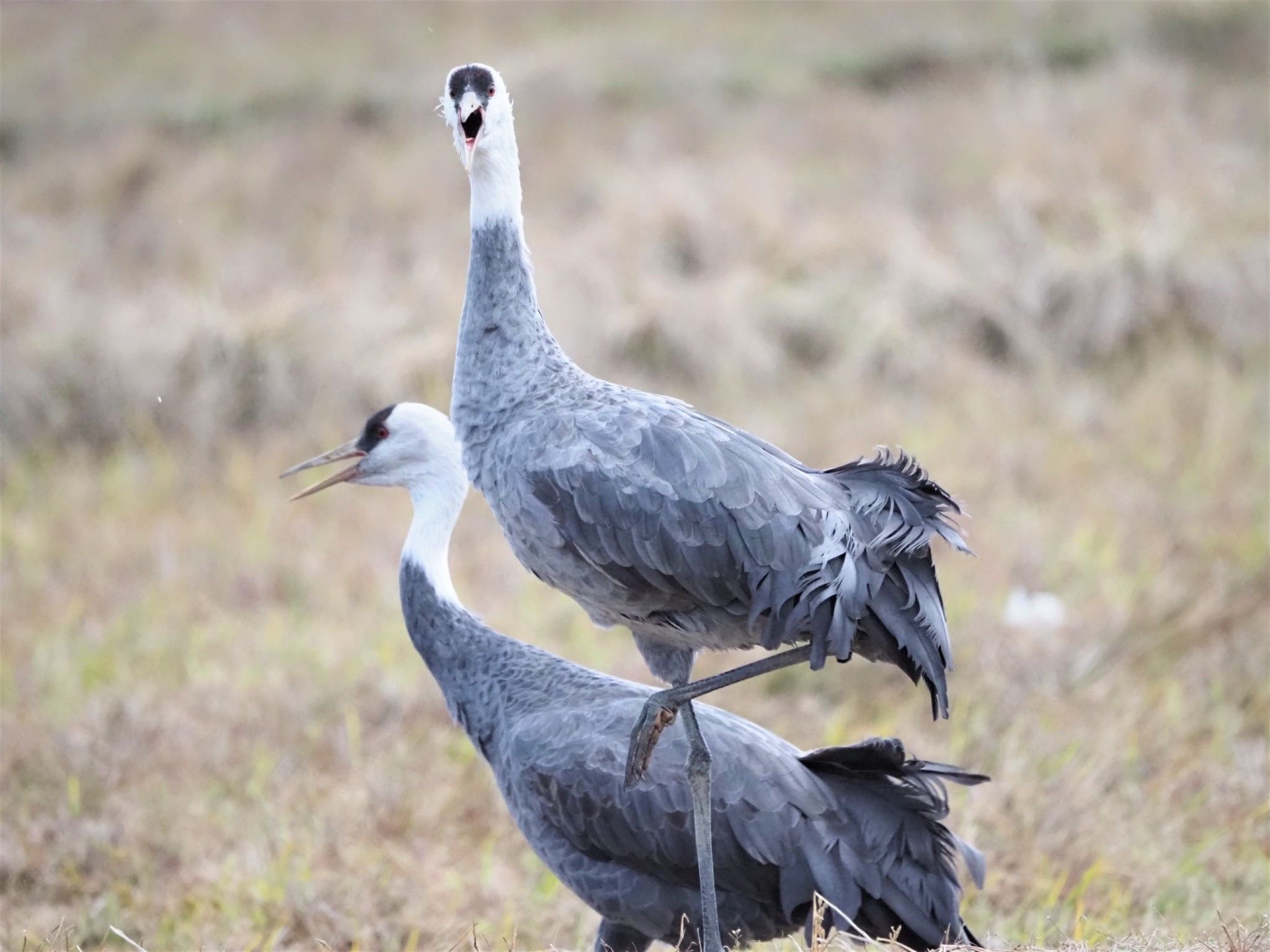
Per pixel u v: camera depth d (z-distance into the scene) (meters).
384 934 8.38
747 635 6.91
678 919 7.37
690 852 7.23
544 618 12.33
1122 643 11.42
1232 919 7.73
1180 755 9.74
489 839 9.34
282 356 16.89
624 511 6.62
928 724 10.64
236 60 28.94
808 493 6.66
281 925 8.42
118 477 15.57
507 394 7.05
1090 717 10.34
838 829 7.25
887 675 11.35
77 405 16.73
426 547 8.55
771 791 7.26
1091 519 13.50
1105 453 15.08
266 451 15.98
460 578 13.12
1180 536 13.12
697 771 6.83
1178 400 16.08
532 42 28.69
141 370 16.80
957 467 14.56
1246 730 10.43
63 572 13.62
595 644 11.91
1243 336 17.70
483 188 7.16
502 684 7.97
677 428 6.72
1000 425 15.78
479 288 7.15
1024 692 10.77
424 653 8.34
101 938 8.52
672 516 6.58
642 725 6.63
